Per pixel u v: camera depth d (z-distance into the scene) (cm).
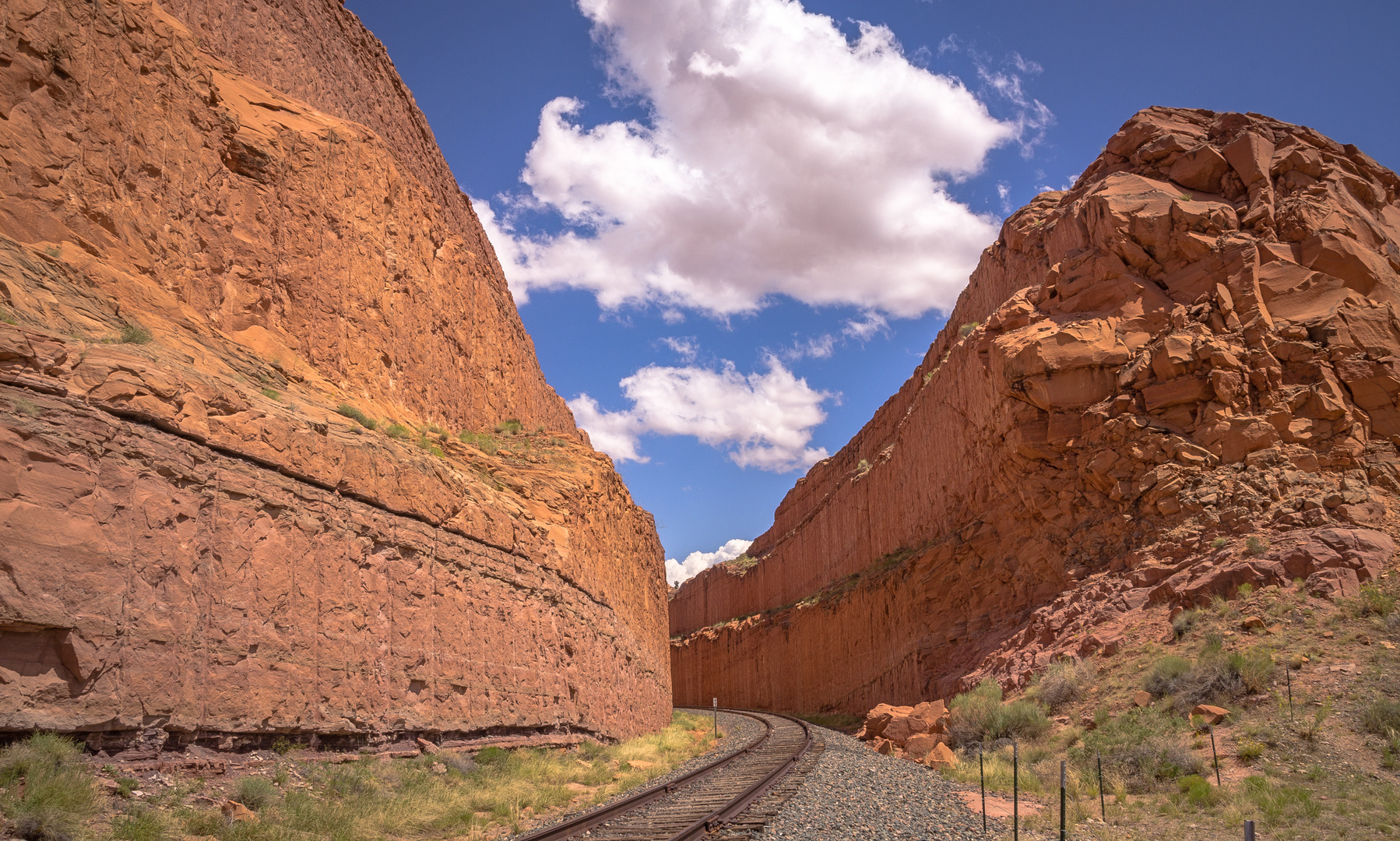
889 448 5059
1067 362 2780
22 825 774
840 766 1823
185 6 1789
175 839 889
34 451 930
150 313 1328
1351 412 2359
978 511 3338
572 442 3192
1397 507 2156
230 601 1166
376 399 2025
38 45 1234
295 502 1334
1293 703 1598
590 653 2586
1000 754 1867
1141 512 2514
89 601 955
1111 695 1953
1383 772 1331
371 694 1441
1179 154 3080
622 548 3581
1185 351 2575
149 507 1055
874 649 4128
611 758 2203
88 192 1297
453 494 1861
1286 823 1163
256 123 1819
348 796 1199
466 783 1466
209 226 1591
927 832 1123
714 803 1318
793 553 6944
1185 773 1459
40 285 1113
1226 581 2080
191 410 1166
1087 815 1288
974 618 3077
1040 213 3772
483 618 1875
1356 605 1847
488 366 2950
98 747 959
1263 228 2741
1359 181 2902
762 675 6525
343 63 2448
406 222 2359
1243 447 2398
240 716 1149
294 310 1786
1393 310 2506
